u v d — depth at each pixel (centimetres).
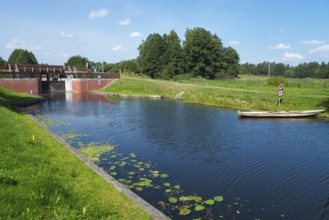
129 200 986
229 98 4441
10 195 784
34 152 1366
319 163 1736
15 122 2075
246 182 1444
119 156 1827
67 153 1526
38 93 6209
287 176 1530
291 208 1184
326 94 4281
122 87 6756
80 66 11588
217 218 1081
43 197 820
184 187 1364
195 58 8862
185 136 2377
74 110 3828
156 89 6153
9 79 5606
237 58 10906
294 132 2519
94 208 869
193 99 4938
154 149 2000
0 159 1090
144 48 10731
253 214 1125
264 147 2067
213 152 1944
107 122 2977
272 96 4188
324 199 1271
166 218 880
